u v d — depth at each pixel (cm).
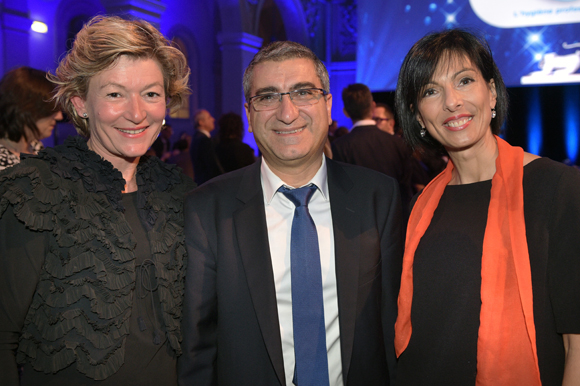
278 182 133
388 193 140
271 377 124
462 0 706
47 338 105
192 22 992
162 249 121
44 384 107
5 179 105
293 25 1195
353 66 1229
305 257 126
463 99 121
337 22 1245
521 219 114
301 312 124
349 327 124
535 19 668
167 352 122
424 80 126
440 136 129
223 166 414
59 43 755
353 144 329
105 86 113
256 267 126
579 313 104
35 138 186
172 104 136
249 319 126
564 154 918
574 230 106
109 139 117
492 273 116
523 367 111
